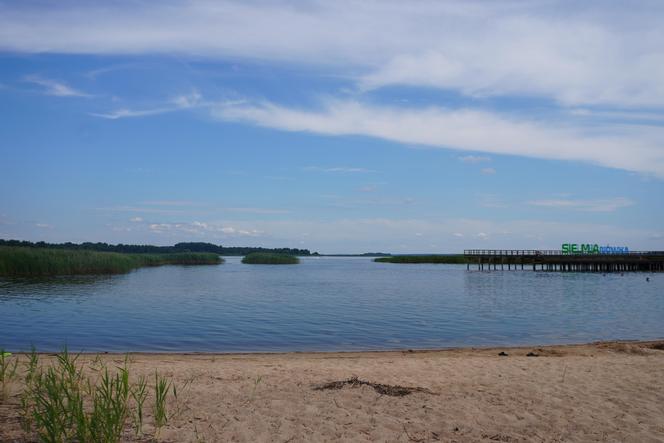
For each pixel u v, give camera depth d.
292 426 6.32
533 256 74.06
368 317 25.17
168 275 59.12
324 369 11.19
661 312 28.28
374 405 7.47
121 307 27.22
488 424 6.79
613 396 8.45
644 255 71.44
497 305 31.47
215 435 5.87
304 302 32.06
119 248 138.50
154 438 5.65
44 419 5.57
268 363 12.50
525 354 15.04
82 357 13.42
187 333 19.55
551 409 7.57
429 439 6.16
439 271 81.62
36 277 45.25
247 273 68.69
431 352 15.72
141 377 9.26
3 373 7.52
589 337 20.08
